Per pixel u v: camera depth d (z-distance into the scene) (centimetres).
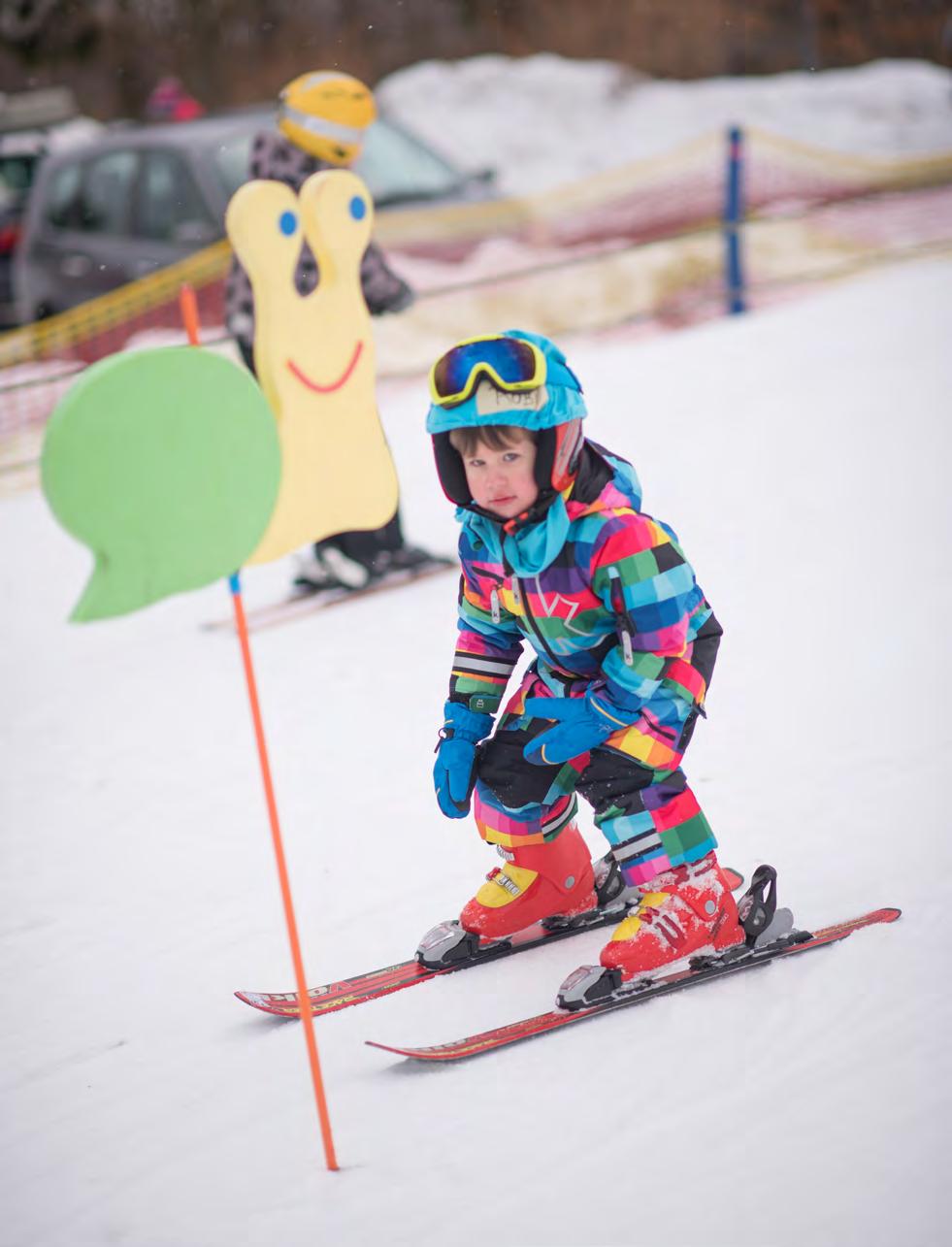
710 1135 332
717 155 1888
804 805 495
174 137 1357
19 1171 351
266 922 464
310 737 610
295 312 481
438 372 340
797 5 2777
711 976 391
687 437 1007
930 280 1438
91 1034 410
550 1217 311
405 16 2953
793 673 609
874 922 411
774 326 1335
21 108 2169
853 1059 353
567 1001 381
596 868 446
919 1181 311
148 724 649
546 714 370
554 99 2439
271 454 315
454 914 455
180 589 311
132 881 503
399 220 1409
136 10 2967
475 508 358
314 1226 318
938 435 946
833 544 764
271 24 2919
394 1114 354
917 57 2728
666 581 353
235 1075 381
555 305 1469
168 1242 319
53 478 287
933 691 578
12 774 611
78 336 1327
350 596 782
